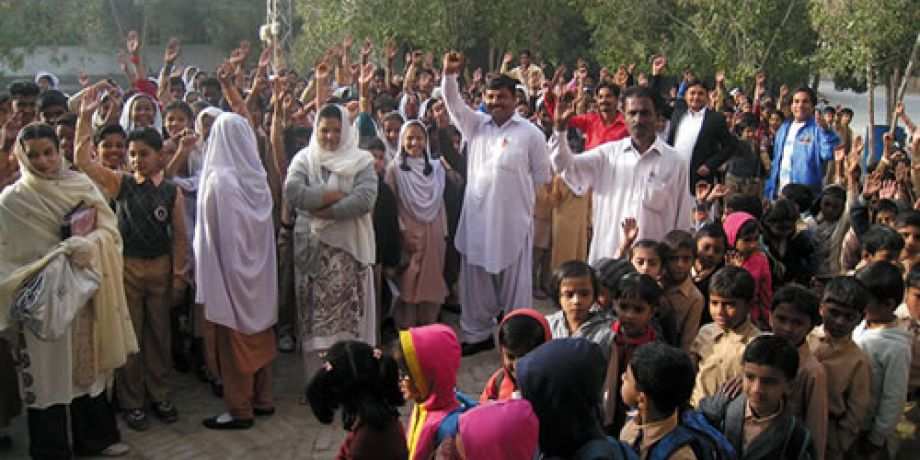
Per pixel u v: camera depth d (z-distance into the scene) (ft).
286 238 21.18
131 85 30.66
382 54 70.03
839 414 13.21
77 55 101.45
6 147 19.04
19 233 14.83
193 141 19.76
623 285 12.82
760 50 56.18
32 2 79.97
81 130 16.96
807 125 28.78
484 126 20.84
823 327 13.44
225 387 17.51
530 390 8.23
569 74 72.54
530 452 7.82
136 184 17.38
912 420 15.25
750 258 16.31
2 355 16.37
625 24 63.31
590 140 24.91
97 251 15.25
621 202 17.10
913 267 16.42
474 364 21.08
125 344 16.01
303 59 75.87
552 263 26.08
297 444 16.89
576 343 8.39
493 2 69.26
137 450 16.53
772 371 10.61
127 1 102.37
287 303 21.74
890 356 13.43
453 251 24.54
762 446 10.84
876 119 80.18
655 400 9.41
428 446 10.00
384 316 23.29
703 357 13.60
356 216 17.60
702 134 24.45
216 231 16.84
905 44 49.34
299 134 24.32
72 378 15.34
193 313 19.88
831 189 20.24
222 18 102.73
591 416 8.29
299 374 20.59
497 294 21.59
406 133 21.48
